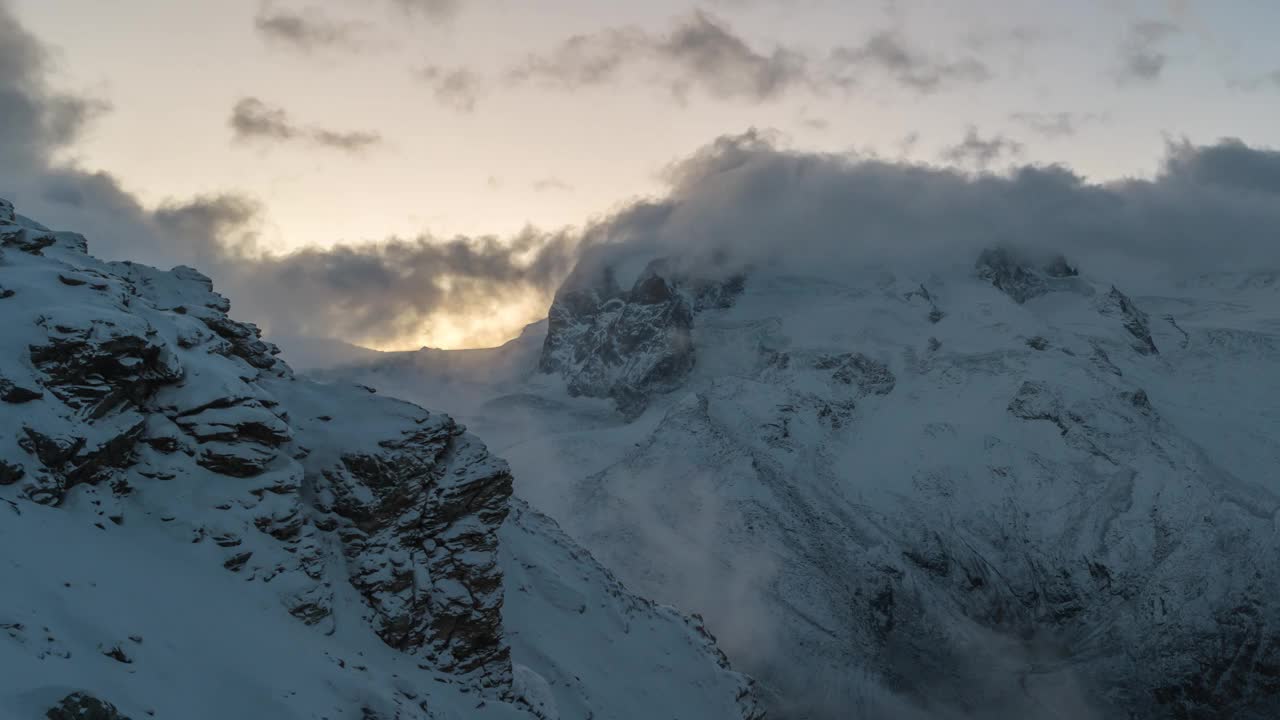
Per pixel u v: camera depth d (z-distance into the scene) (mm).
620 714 78625
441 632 58750
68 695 32531
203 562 47906
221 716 38625
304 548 52750
